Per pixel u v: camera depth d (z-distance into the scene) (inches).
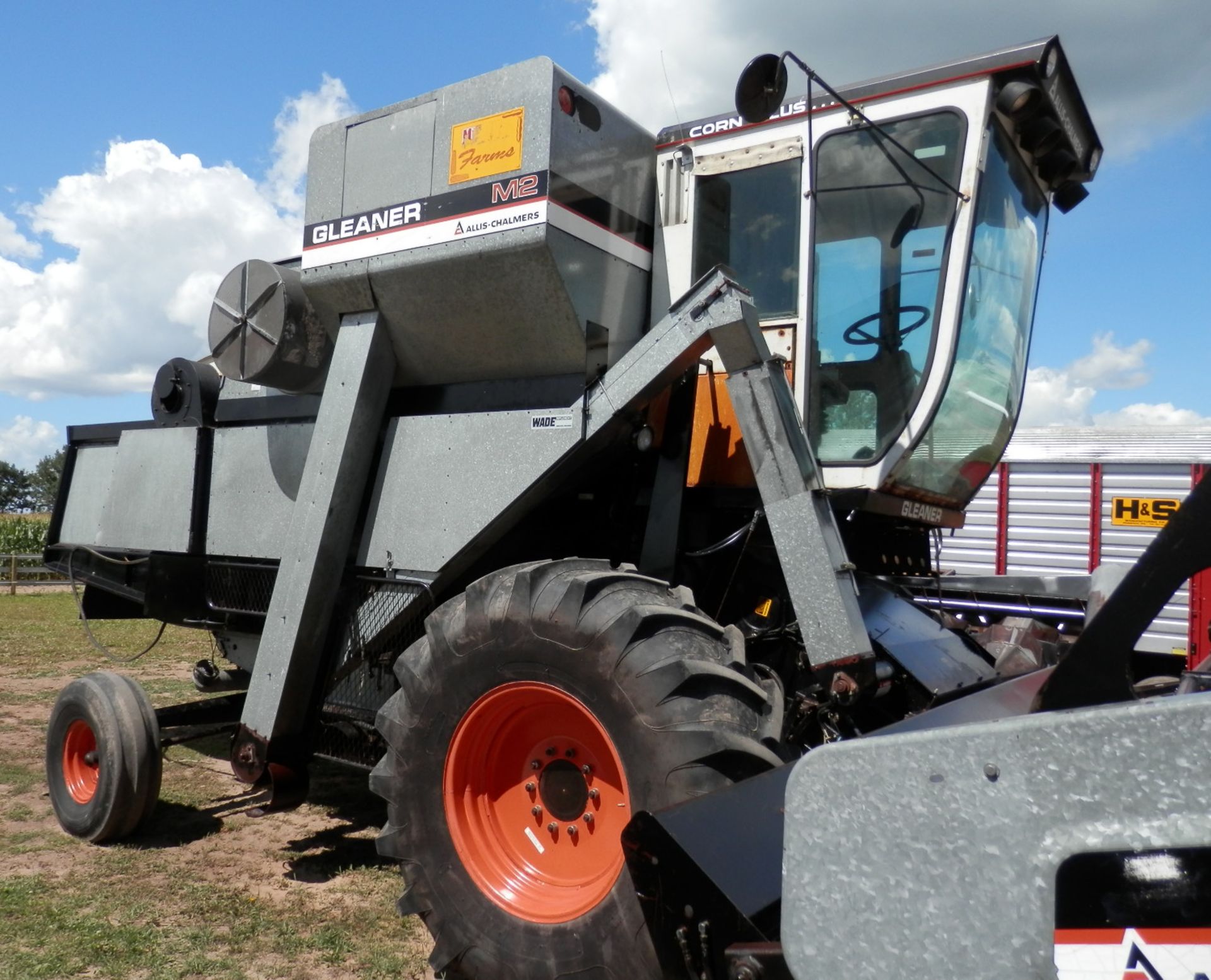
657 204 154.1
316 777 219.6
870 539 163.5
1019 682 99.0
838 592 108.2
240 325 161.8
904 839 62.2
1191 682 76.8
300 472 169.9
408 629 146.3
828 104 142.9
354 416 149.3
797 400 142.1
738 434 142.4
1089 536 375.6
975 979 59.4
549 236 129.3
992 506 396.5
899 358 137.6
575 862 112.2
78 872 154.9
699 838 77.9
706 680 102.7
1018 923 58.3
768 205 145.9
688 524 147.6
